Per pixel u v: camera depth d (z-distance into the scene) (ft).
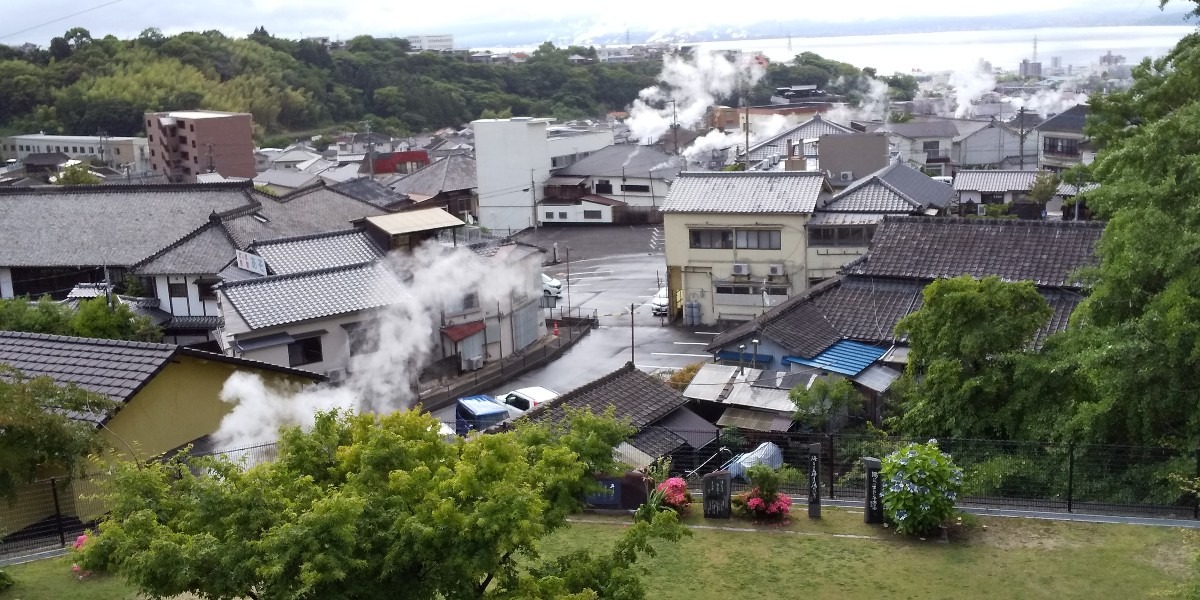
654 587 39.42
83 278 122.31
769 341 79.25
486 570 25.08
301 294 90.38
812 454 45.70
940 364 55.31
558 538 43.65
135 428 52.85
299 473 29.78
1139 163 51.01
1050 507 45.14
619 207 196.95
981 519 44.39
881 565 40.63
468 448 28.71
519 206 198.59
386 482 27.71
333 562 23.71
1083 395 51.47
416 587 25.71
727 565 41.09
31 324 85.97
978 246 82.12
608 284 147.23
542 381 102.53
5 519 45.73
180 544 24.76
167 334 108.17
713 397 72.74
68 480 43.47
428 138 298.35
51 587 40.09
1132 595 37.35
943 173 208.44
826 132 208.23
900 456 43.70
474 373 103.60
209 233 115.44
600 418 36.27
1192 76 64.95
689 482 53.52
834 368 75.46
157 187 131.95
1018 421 52.85
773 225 116.98
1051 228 81.00
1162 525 42.63
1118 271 51.98
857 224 114.42
